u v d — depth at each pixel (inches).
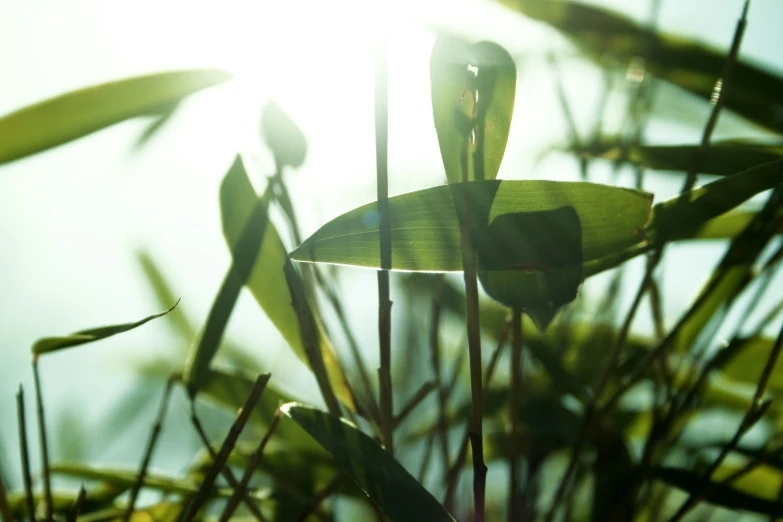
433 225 16.9
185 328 30.5
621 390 19.1
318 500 19.3
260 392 17.8
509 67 17.3
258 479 24.1
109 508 21.3
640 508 20.5
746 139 21.1
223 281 18.9
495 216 16.8
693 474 19.5
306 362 19.1
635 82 22.9
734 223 21.3
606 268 18.1
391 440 17.7
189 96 19.2
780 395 22.7
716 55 22.4
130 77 18.6
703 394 21.1
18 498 21.1
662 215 17.6
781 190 19.2
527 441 22.1
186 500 20.1
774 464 20.3
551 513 19.2
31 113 18.5
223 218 18.8
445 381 27.1
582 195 16.7
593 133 22.8
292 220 18.8
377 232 16.9
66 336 17.4
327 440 17.2
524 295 17.3
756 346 21.4
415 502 16.8
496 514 26.9
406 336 27.8
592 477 22.4
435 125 17.2
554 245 16.9
